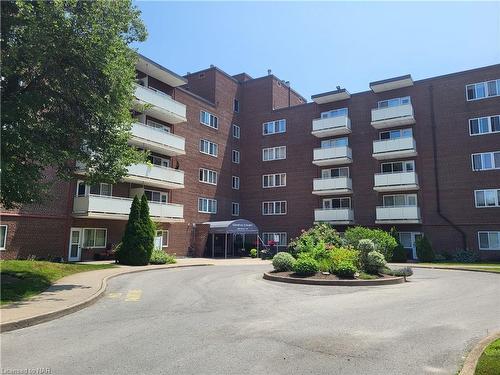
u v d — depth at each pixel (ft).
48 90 46.09
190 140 120.78
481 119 104.06
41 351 22.04
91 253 88.22
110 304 37.55
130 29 50.88
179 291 46.14
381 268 60.64
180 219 107.34
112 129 50.67
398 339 24.98
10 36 41.47
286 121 136.46
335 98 126.21
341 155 119.85
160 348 22.63
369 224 116.26
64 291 42.22
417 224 108.37
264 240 133.80
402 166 113.60
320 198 126.11
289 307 36.29
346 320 30.60
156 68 104.12
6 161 41.11
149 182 100.37
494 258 97.86
